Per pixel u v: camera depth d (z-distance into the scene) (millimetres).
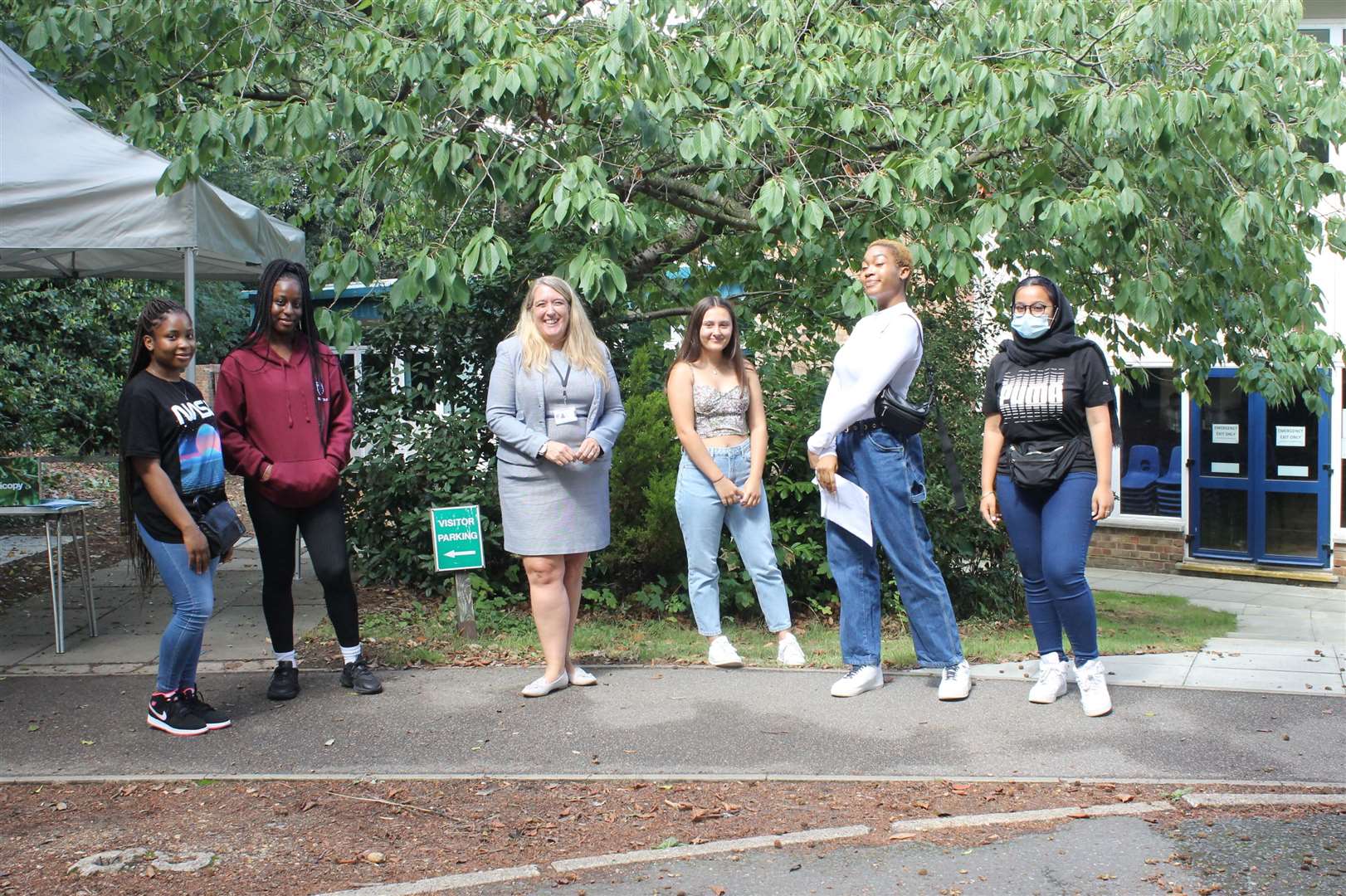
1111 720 5055
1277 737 4824
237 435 5207
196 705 4992
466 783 4379
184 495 4824
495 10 6430
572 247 8070
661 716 5141
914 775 4422
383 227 8141
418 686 5625
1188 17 6469
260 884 3516
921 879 3525
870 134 7664
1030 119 6445
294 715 5160
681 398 5910
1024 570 5312
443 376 8750
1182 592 13148
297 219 9023
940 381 8711
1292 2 6961
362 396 8672
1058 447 5035
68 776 4410
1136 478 14992
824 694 5480
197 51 7438
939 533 8367
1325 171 6879
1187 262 7414
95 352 18141
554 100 6941
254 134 6566
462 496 8078
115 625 7012
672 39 6945
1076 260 6973
